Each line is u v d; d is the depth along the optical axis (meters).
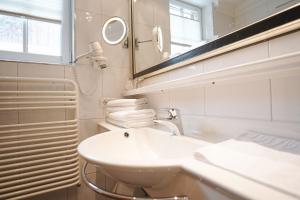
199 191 0.38
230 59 0.72
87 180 0.65
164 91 1.09
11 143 1.05
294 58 0.44
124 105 1.18
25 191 1.04
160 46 1.20
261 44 0.62
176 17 1.06
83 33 1.39
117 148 0.88
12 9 1.28
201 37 0.87
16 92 1.09
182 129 0.94
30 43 1.33
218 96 0.75
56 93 1.21
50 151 1.15
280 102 0.55
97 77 1.41
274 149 0.45
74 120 1.24
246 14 0.66
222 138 0.73
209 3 0.83
